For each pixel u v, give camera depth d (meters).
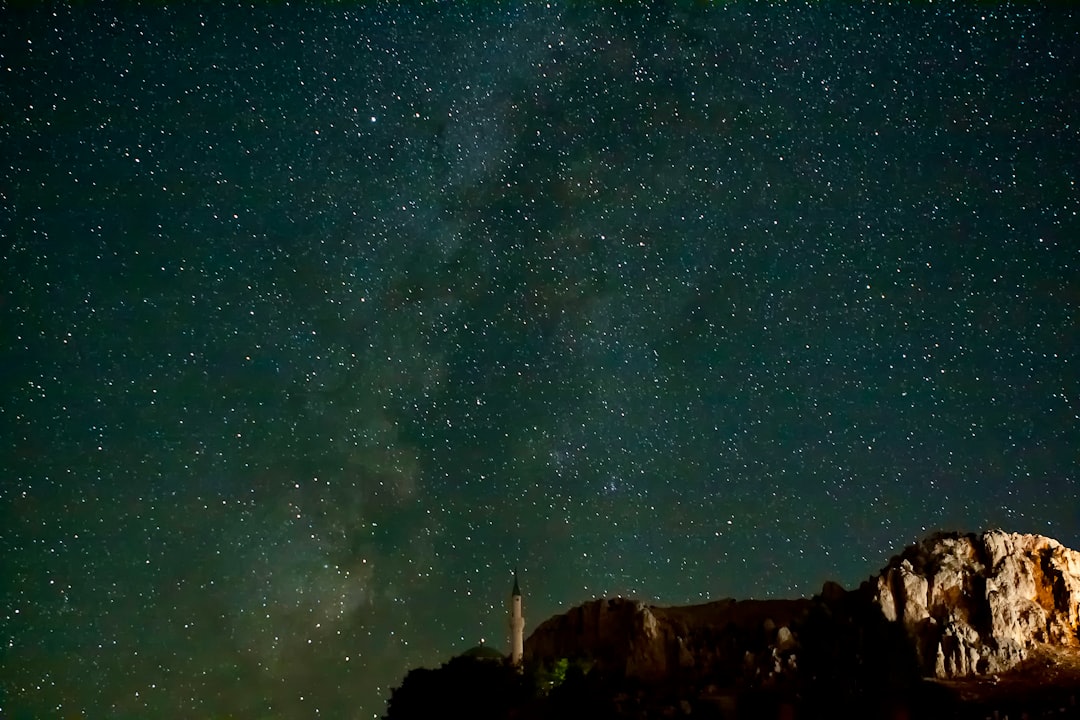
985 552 75.38
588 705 69.25
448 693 71.69
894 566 76.00
